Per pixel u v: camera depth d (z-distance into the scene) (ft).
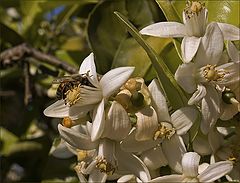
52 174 1.17
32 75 1.24
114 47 1.01
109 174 0.74
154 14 1.01
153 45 0.85
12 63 1.17
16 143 1.31
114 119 0.73
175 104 0.76
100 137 0.75
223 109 0.77
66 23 1.35
